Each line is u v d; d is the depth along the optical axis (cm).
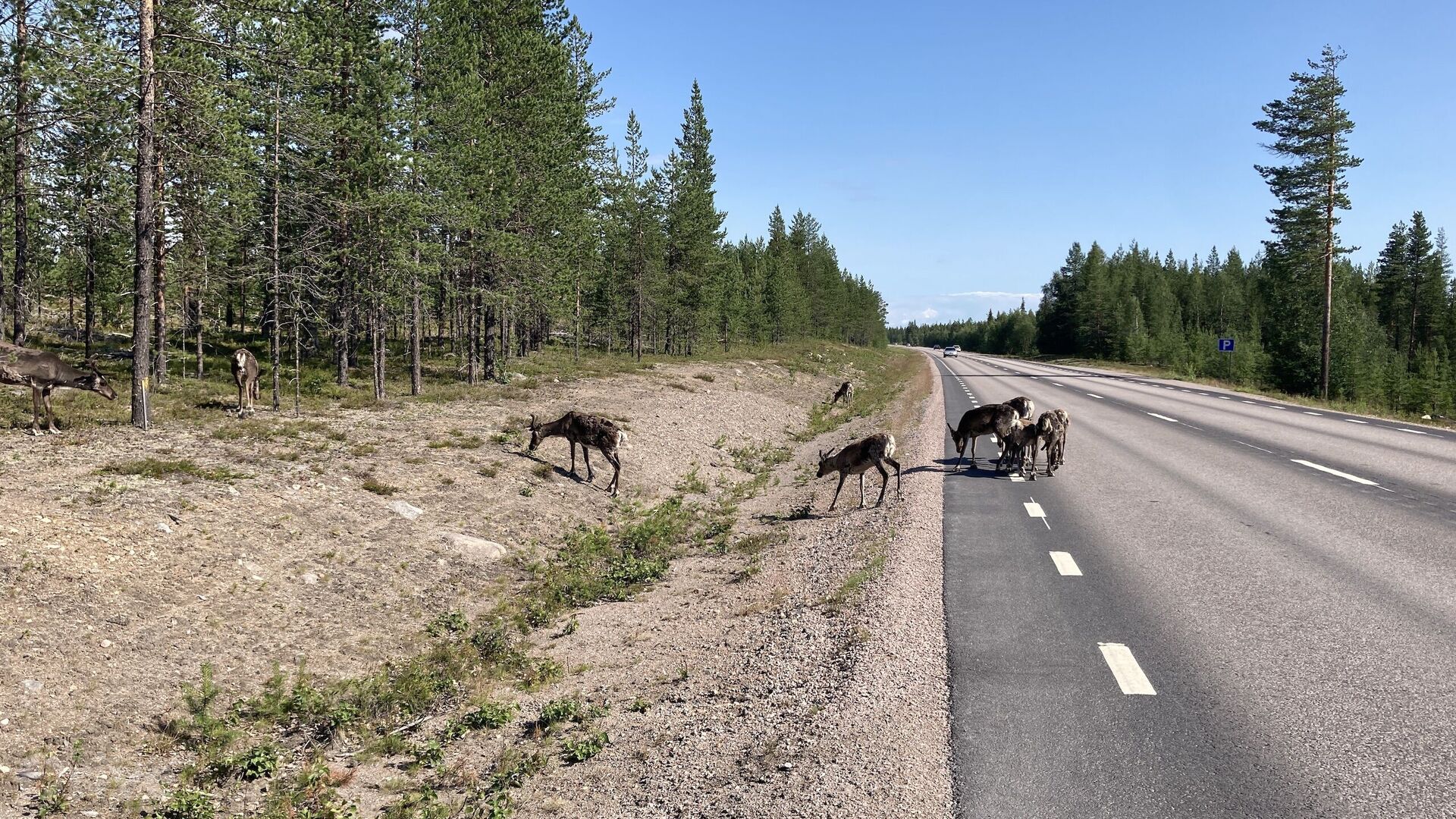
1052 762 504
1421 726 529
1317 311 4734
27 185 1759
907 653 686
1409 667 623
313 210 2178
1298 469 1572
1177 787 470
